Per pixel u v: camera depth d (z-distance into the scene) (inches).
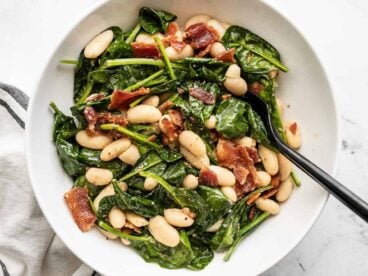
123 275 10.9
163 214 11.0
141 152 11.1
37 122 10.9
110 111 11.2
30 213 12.4
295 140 11.4
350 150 13.0
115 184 10.8
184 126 11.2
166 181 11.0
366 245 12.8
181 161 11.2
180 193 11.0
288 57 11.5
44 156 11.0
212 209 11.0
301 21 13.2
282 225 11.4
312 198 11.1
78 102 11.4
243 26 11.6
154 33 11.4
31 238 12.4
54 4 13.2
